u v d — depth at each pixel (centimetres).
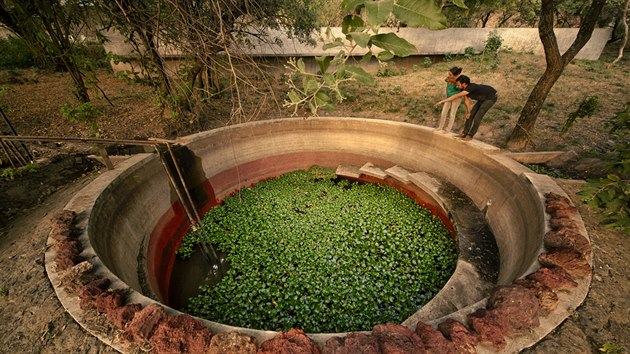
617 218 448
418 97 1207
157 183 776
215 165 947
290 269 732
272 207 941
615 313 369
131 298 393
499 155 746
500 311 342
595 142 810
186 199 864
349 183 1053
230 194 994
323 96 229
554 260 416
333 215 901
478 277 612
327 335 330
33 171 750
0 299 424
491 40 1540
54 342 363
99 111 1035
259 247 800
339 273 715
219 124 1059
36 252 491
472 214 766
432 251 756
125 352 339
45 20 782
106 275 433
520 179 649
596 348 335
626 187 401
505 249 638
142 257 678
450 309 538
